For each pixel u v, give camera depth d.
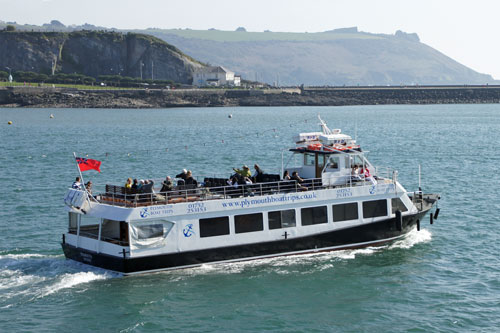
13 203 52.78
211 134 131.38
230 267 34.25
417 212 38.97
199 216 33.47
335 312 29.41
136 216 32.12
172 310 29.28
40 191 59.09
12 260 35.38
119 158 86.88
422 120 186.12
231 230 34.19
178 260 33.28
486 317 28.86
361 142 113.31
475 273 34.53
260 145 104.94
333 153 37.62
